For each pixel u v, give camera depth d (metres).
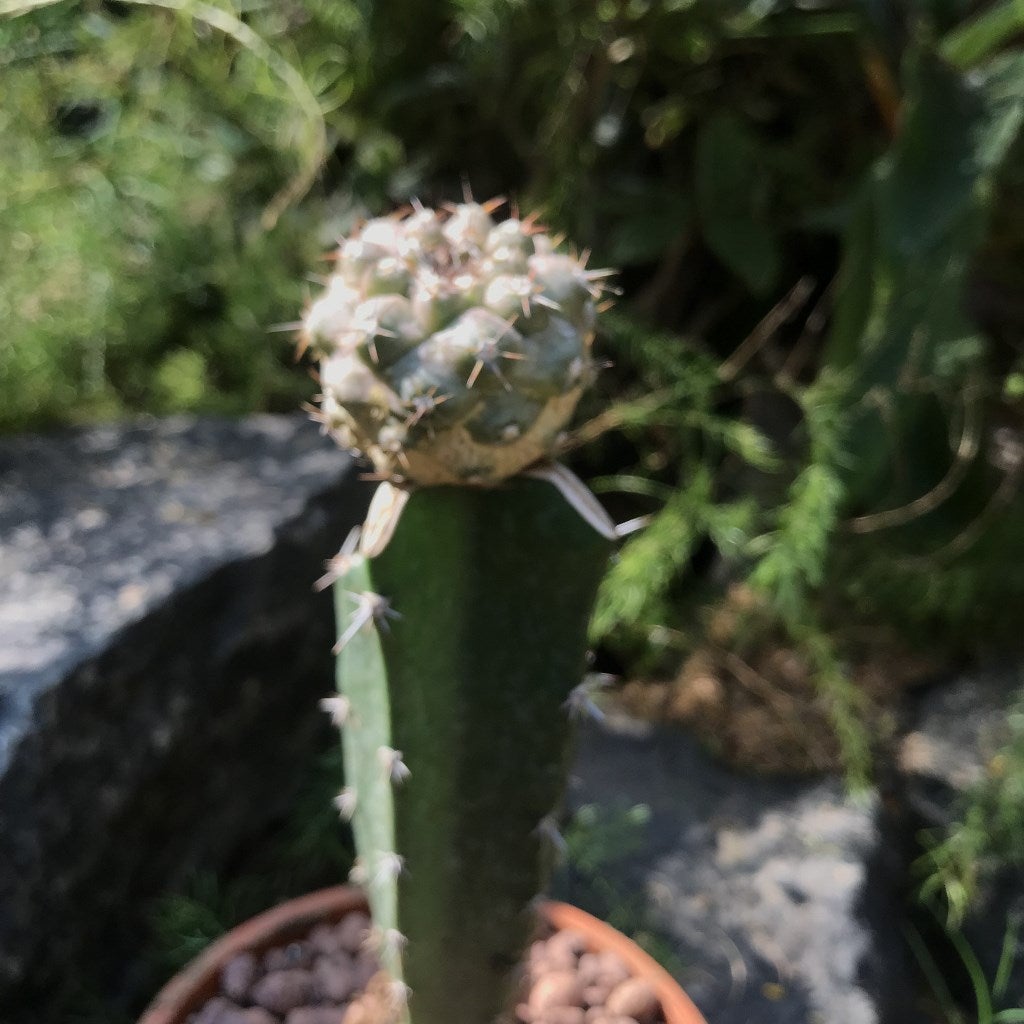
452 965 0.20
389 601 0.17
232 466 0.38
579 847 0.33
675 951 0.31
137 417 0.42
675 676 0.41
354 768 0.19
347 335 0.16
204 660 0.31
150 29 0.42
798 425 0.45
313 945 0.27
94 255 0.42
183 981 0.26
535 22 0.41
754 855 0.34
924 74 0.34
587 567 0.17
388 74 0.45
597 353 0.45
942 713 0.40
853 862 0.34
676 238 0.45
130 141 0.44
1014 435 0.44
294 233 0.46
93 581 0.30
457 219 0.17
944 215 0.34
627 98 0.46
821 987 0.31
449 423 0.15
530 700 0.17
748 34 0.43
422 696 0.17
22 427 0.40
